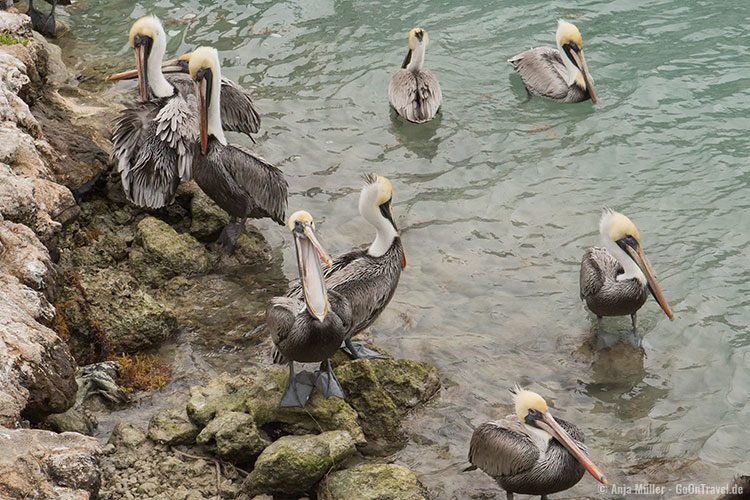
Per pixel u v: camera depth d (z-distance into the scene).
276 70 13.55
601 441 7.82
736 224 10.38
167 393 8.12
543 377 8.58
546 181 11.32
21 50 10.74
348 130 12.38
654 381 8.48
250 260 10.08
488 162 11.72
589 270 8.99
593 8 15.12
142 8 15.09
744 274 9.64
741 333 8.92
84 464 5.96
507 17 14.95
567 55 12.74
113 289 8.70
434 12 15.11
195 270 9.73
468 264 10.04
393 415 7.89
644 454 7.67
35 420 7.03
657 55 13.70
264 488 7.03
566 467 7.04
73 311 8.27
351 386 8.03
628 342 8.96
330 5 15.30
